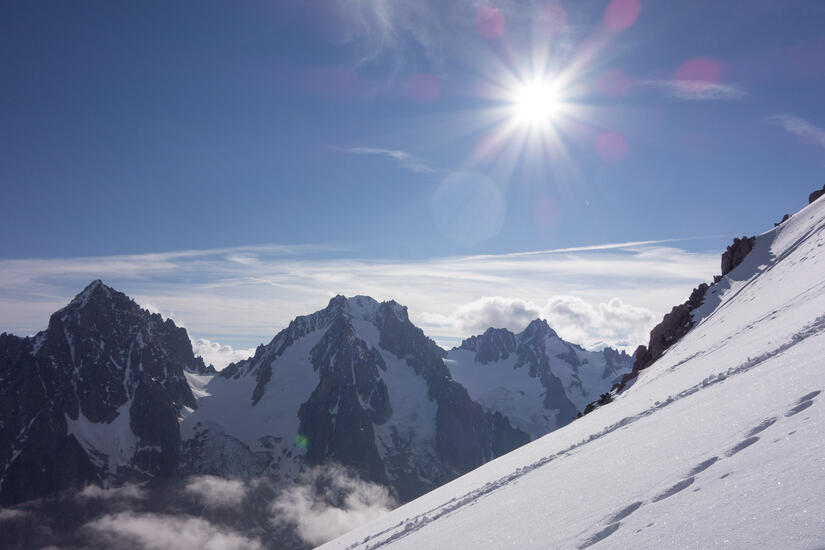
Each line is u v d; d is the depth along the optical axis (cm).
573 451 1959
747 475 679
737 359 2162
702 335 5159
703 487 729
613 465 1245
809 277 3819
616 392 5562
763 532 486
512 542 1014
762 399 1098
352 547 2178
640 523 713
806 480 557
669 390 2338
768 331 2694
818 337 1614
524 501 1377
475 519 1487
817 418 762
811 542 415
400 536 1952
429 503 2406
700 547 530
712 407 1325
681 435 1173
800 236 6712
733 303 5988
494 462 3162
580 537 798
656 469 984
